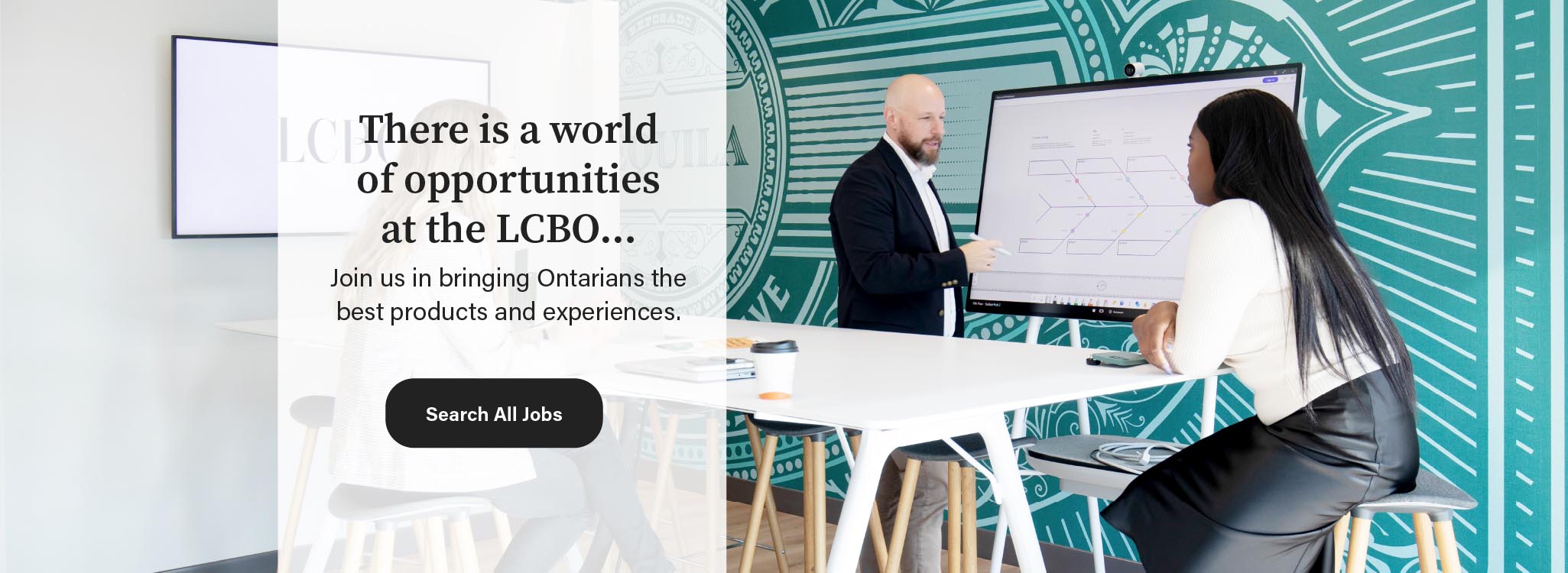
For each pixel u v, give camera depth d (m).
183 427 3.83
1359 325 2.08
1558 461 3.11
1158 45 3.69
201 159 3.77
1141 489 2.30
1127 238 3.07
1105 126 3.17
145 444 3.77
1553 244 3.07
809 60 4.57
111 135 3.65
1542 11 3.05
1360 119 3.37
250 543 3.99
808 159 4.60
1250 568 2.14
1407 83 3.28
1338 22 3.38
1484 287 3.19
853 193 3.49
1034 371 2.27
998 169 3.37
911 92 3.56
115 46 3.64
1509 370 3.17
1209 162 2.29
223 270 3.88
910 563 3.14
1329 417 2.10
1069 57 3.87
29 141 3.52
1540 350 3.11
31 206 3.54
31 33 3.51
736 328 3.21
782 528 4.58
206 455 3.88
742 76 4.78
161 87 3.73
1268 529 2.13
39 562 3.60
